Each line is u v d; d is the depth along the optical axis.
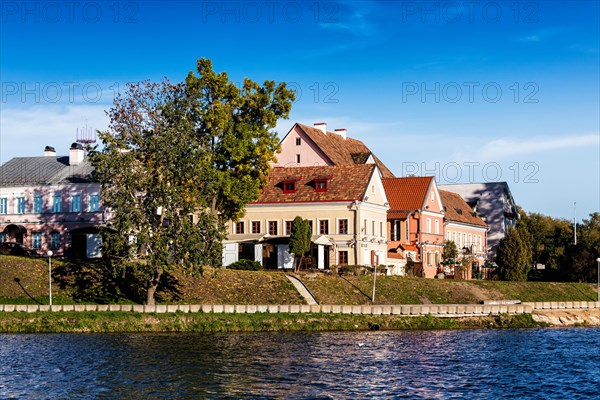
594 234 141.38
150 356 57.47
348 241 98.12
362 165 103.00
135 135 76.25
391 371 53.47
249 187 92.62
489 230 148.38
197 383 49.06
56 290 79.94
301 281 85.56
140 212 73.31
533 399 46.44
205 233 74.75
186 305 75.38
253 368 53.59
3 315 70.50
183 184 76.50
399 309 78.81
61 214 102.12
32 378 50.06
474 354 61.00
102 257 88.88
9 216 103.75
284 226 100.81
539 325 82.38
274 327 73.06
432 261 115.31
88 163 106.75
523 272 109.00
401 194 114.25
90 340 64.75
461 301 88.94
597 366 56.47
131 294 80.31
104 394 46.38
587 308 91.75
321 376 51.44
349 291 85.31
